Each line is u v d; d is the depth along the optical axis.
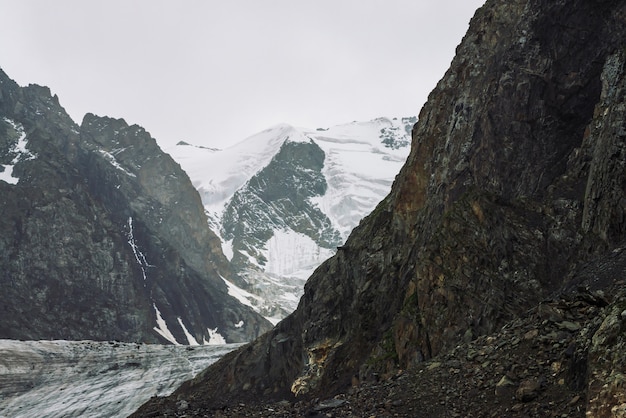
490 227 37.00
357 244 57.38
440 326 35.78
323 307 55.78
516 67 44.72
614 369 15.70
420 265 39.34
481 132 45.09
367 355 46.78
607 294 23.06
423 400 21.78
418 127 55.09
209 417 26.61
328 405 24.25
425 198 50.09
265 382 59.56
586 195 33.88
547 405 17.77
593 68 41.44
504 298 33.50
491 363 22.12
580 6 42.97
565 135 40.69
